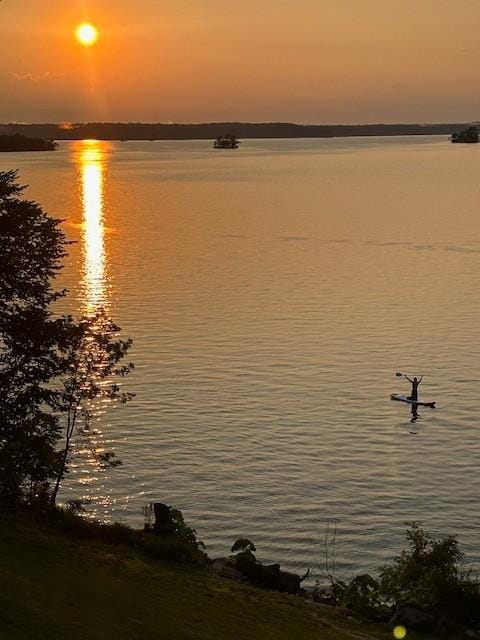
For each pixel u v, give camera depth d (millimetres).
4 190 54781
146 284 177375
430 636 44875
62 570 42312
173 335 133750
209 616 40906
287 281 181750
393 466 85312
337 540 71062
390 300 162250
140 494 78562
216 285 177000
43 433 54438
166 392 104812
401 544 70375
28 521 49719
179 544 49375
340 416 98688
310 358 121562
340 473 83500
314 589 59469
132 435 91062
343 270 195625
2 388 54250
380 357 122500
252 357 121500
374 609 48156
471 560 67375
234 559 51906
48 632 34031
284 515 75125
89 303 158875
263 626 41188
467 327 140250
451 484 81375
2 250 53875
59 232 56281
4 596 36406
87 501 66688
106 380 108625
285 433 93250
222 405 101125
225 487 80250
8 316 54344
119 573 43906
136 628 37125
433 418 98375
